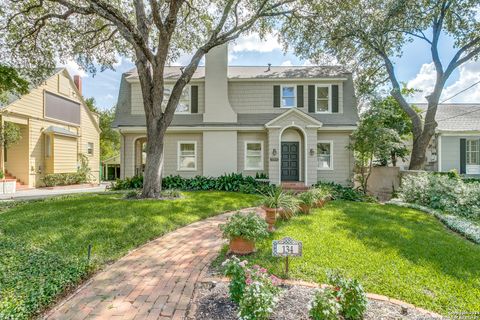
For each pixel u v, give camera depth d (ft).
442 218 22.15
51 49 35.14
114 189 39.09
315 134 40.98
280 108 45.50
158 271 12.18
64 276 10.77
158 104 29.68
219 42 32.45
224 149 43.47
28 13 30.66
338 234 17.04
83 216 20.18
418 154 43.96
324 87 45.70
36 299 8.96
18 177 47.24
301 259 13.02
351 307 8.05
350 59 50.34
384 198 42.86
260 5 33.83
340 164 44.11
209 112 44.06
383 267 12.26
